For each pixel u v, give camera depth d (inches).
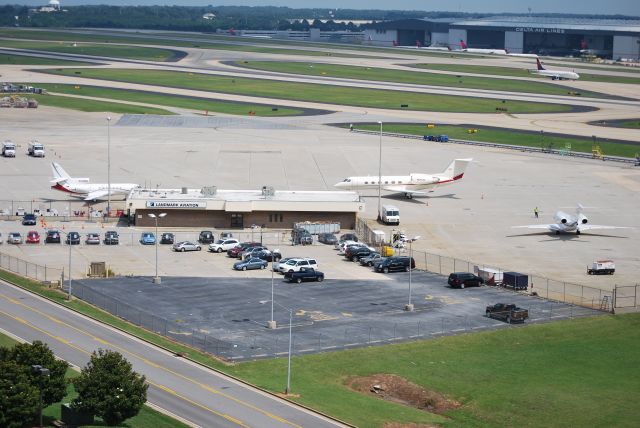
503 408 4542.3
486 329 5575.8
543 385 4810.5
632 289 6530.5
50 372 4047.7
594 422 4409.5
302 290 6318.9
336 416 4269.2
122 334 5290.4
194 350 5064.0
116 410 3937.0
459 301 6136.8
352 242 7460.6
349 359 5032.0
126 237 7864.2
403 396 4694.9
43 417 4084.6
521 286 6461.6
